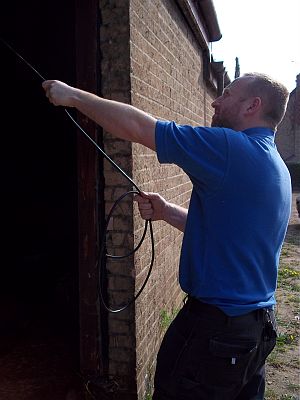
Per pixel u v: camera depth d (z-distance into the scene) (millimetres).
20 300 5637
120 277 3273
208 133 2047
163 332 4395
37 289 5996
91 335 3336
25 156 6555
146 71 3615
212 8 5965
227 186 2031
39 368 3914
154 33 3916
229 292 2055
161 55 4203
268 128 2234
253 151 2064
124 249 3242
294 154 37312
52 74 5250
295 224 15500
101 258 2990
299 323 6020
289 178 2303
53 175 6527
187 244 2174
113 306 3297
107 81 3164
